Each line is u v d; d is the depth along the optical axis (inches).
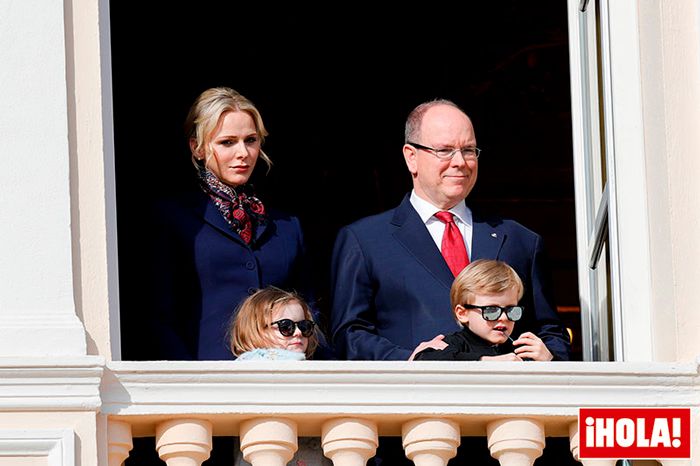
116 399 759.7
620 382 786.2
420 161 927.7
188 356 869.8
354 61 1808.6
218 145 906.7
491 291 844.0
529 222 1863.9
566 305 1836.9
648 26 849.5
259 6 1766.7
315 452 798.5
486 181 1867.6
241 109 913.5
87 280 783.7
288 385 768.9
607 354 888.3
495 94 1865.2
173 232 891.4
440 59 1836.9
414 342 889.5
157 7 1704.0
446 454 778.2
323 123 1795.0
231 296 887.1
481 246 921.5
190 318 883.4
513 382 780.0
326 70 1800.0
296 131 1796.3
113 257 794.8
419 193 933.8
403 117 1825.8
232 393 765.9
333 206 1781.5
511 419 779.4
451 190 922.1
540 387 781.9
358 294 903.7
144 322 901.8
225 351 872.3
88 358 753.6
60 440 745.6
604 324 892.0
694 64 846.5
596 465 783.1
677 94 844.6
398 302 900.6
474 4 1834.4
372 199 1795.0
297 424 778.2
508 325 847.1
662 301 820.6
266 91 1788.9
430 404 773.3
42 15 805.2
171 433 764.6
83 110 800.9
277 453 768.3
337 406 768.9
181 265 889.5
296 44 1796.3
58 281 777.6
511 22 1845.5
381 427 789.9
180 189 1553.9
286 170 1786.4
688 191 833.5
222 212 901.8
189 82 1702.8
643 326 823.1
